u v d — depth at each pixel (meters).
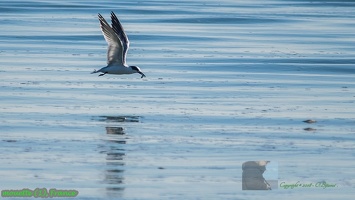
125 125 25.28
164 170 20.98
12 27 46.78
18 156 21.75
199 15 54.50
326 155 22.56
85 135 24.00
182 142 23.53
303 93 30.56
